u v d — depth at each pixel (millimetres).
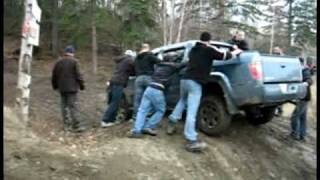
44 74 17625
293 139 10367
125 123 9711
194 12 26625
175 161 7910
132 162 7609
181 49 9336
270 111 9750
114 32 20156
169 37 22828
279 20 36156
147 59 9344
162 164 7738
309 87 10156
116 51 23469
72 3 19312
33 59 20609
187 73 8320
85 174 7035
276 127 10750
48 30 22641
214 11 27953
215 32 28219
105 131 9328
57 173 6891
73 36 20203
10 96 11352
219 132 8617
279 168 8867
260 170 8570
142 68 9398
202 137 8711
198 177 7691
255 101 8148
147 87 8906
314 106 14922
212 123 8727
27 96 8719
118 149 7992
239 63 8336
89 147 8219
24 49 8578
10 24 21219
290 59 8742
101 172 7172
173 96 9195
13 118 8570
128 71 9773
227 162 8336
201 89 8359
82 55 22578
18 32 21094
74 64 9516
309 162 9523
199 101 8336
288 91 8531
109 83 10031
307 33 34250
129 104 10281
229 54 8148
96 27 19875
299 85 8797
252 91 8141
